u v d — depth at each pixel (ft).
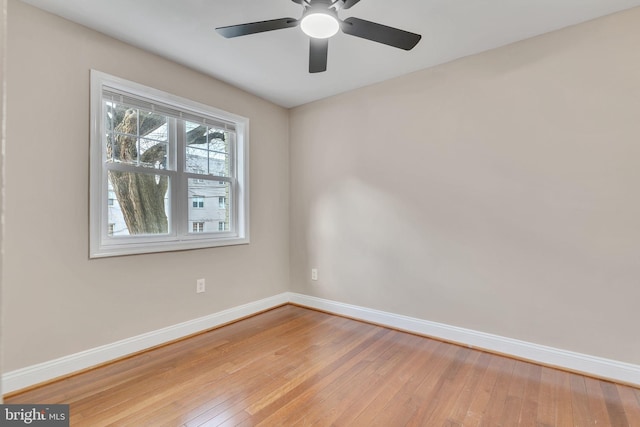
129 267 7.93
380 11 6.75
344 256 10.95
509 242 7.96
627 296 6.68
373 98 10.25
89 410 5.77
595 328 6.98
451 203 8.80
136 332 8.02
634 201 6.61
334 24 5.58
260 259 11.37
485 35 7.57
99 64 7.40
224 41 7.86
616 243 6.78
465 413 5.77
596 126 6.95
